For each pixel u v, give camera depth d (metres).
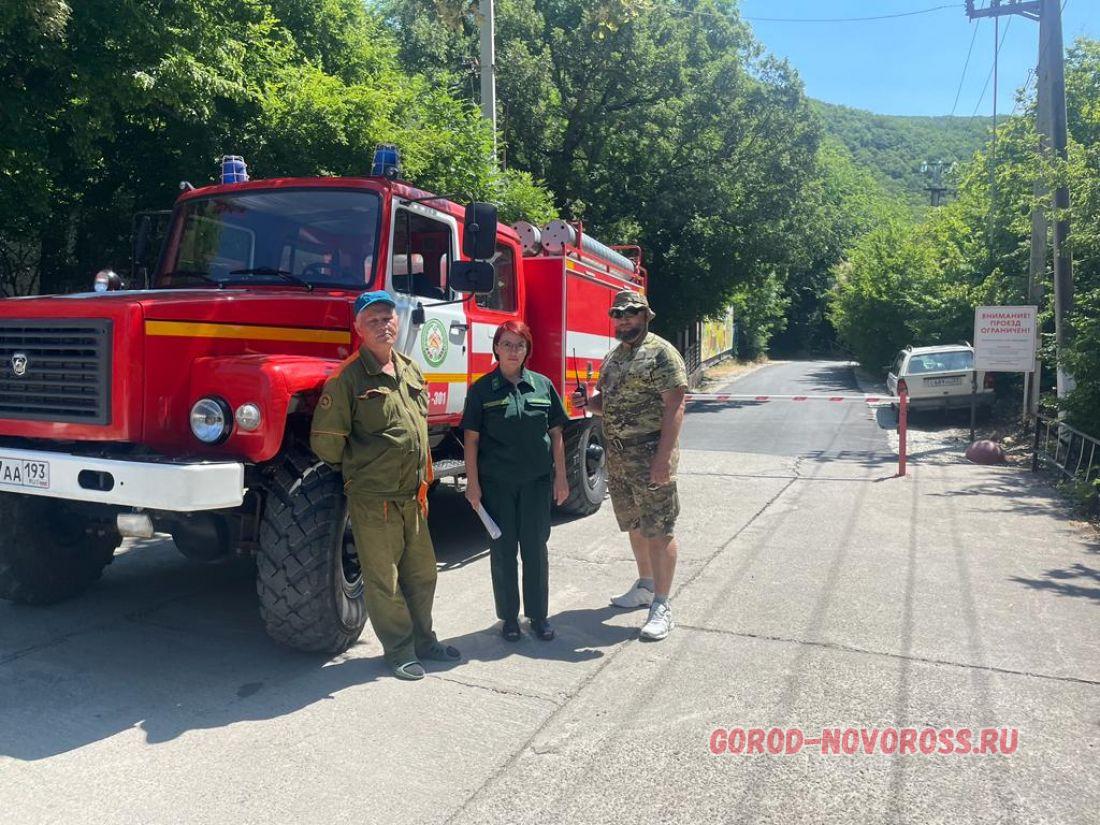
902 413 10.73
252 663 4.54
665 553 4.98
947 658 4.57
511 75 22.47
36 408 4.23
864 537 7.41
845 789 3.26
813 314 68.12
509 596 4.84
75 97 8.94
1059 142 12.76
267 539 4.24
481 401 4.76
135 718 3.85
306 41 14.77
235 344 4.41
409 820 3.06
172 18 9.37
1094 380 9.97
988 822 3.03
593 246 8.36
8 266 12.05
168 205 11.84
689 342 34.03
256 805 3.15
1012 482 10.29
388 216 5.34
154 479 3.73
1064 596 5.68
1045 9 12.62
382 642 4.38
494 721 3.84
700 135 25.64
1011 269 17.58
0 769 3.38
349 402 4.09
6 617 5.19
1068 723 3.81
